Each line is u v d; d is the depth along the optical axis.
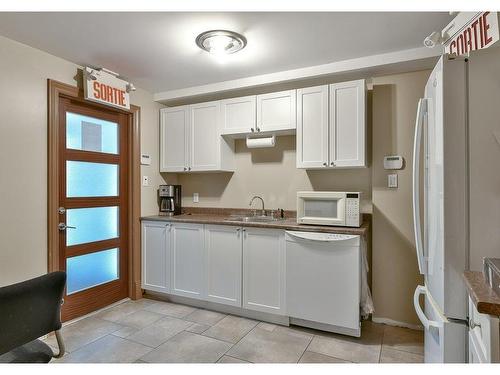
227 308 2.97
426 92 1.63
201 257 3.04
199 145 3.42
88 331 2.57
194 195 3.85
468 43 1.79
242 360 2.12
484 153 1.23
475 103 1.24
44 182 2.54
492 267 1.05
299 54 2.62
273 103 3.03
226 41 2.35
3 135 2.27
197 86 3.44
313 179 3.18
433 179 1.44
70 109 2.79
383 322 2.71
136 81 3.28
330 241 2.43
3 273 2.26
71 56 2.64
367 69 2.76
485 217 1.23
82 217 2.92
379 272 2.73
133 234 3.36
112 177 3.22
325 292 2.48
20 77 2.38
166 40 2.36
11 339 1.18
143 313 2.96
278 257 2.68
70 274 2.81
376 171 2.76
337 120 2.74
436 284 1.40
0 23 2.10
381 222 2.74
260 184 3.45
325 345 2.33
